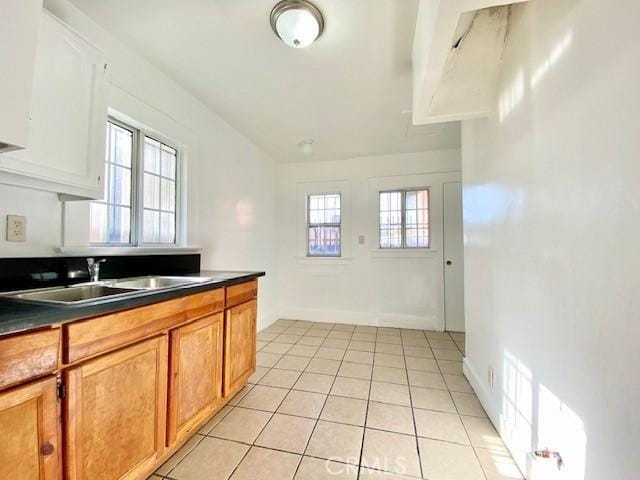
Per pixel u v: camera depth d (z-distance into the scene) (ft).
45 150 4.18
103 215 6.21
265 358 9.32
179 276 6.79
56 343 3.16
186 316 5.10
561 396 3.64
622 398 2.65
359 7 5.14
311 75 7.29
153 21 5.55
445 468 4.75
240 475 4.56
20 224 4.66
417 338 11.47
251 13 5.35
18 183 4.24
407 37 5.90
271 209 13.96
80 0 5.07
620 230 2.66
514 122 4.84
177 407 4.85
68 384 3.23
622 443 2.64
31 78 3.48
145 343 4.24
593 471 3.05
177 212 8.09
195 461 4.83
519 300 4.80
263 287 12.97
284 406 6.53
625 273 2.60
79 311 3.31
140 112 6.60
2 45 3.23
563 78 3.50
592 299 3.06
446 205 12.75
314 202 14.61
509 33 4.96
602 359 2.91
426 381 7.79
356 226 13.80
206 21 5.55
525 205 4.54
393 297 13.29
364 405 6.59
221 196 9.82
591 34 2.99
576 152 3.29
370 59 6.63
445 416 6.19
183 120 7.97
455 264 12.60
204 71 7.15
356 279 13.74
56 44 4.29
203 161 8.87
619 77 2.64
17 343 2.82
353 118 9.75
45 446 3.02
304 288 14.39
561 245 3.61
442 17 3.63
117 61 6.05
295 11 5.10
